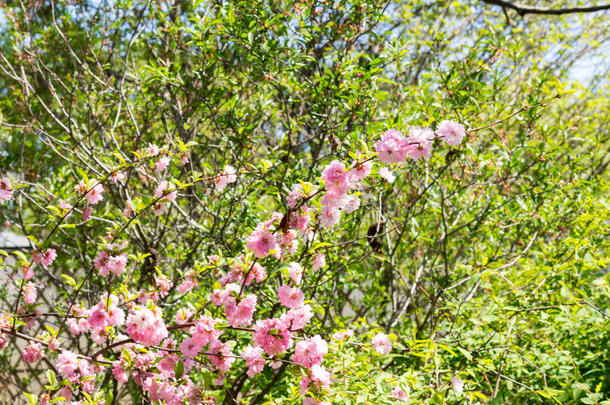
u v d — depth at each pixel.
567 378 2.84
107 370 3.50
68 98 4.95
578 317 3.12
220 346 2.22
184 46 4.11
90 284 4.08
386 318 4.88
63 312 3.39
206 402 2.42
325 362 2.50
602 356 3.00
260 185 3.85
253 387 3.49
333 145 3.39
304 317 2.00
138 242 3.74
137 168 3.66
